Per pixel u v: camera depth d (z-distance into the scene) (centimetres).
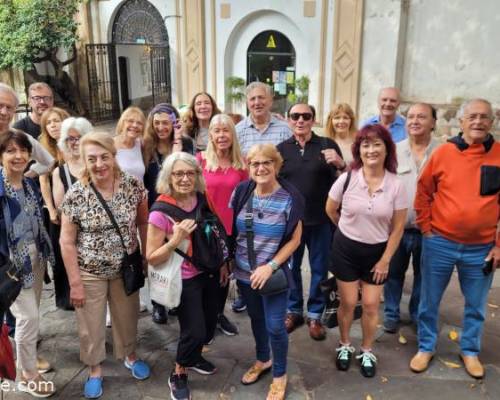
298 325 365
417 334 348
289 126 361
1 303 249
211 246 276
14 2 1008
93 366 291
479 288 296
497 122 738
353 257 292
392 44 796
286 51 929
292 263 354
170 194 274
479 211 279
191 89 1016
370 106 845
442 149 288
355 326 364
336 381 301
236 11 933
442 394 289
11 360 266
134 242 287
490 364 317
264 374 305
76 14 1085
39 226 294
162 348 337
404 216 284
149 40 1051
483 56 739
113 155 272
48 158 329
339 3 829
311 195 337
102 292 283
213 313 300
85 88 1131
